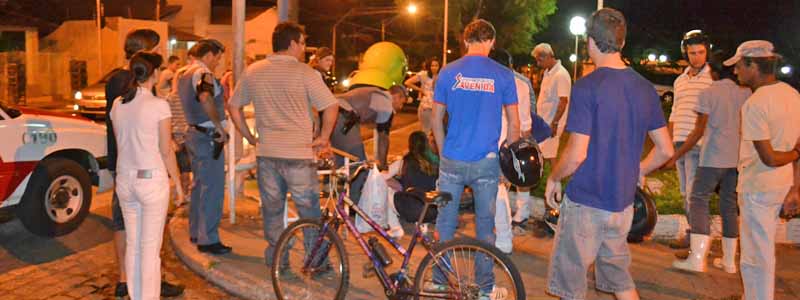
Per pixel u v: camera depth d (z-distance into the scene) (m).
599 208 4.06
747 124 4.61
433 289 4.78
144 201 4.89
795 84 22.52
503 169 4.97
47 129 7.30
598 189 4.05
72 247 7.16
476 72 4.99
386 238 5.02
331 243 5.25
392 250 6.44
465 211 8.44
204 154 6.35
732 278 6.09
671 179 9.30
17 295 5.79
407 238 7.00
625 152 4.02
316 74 5.56
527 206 7.45
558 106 7.68
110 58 34.44
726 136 5.94
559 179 4.15
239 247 6.71
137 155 4.87
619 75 4.01
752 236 4.77
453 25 46.81
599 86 3.97
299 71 5.49
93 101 20.91
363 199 6.52
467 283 4.75
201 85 6.03
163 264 6.57
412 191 4.98
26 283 6.08
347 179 5.25
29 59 31.39
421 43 51.50
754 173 4.71
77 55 34.84
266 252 5.93
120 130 4.90
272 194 5.73
